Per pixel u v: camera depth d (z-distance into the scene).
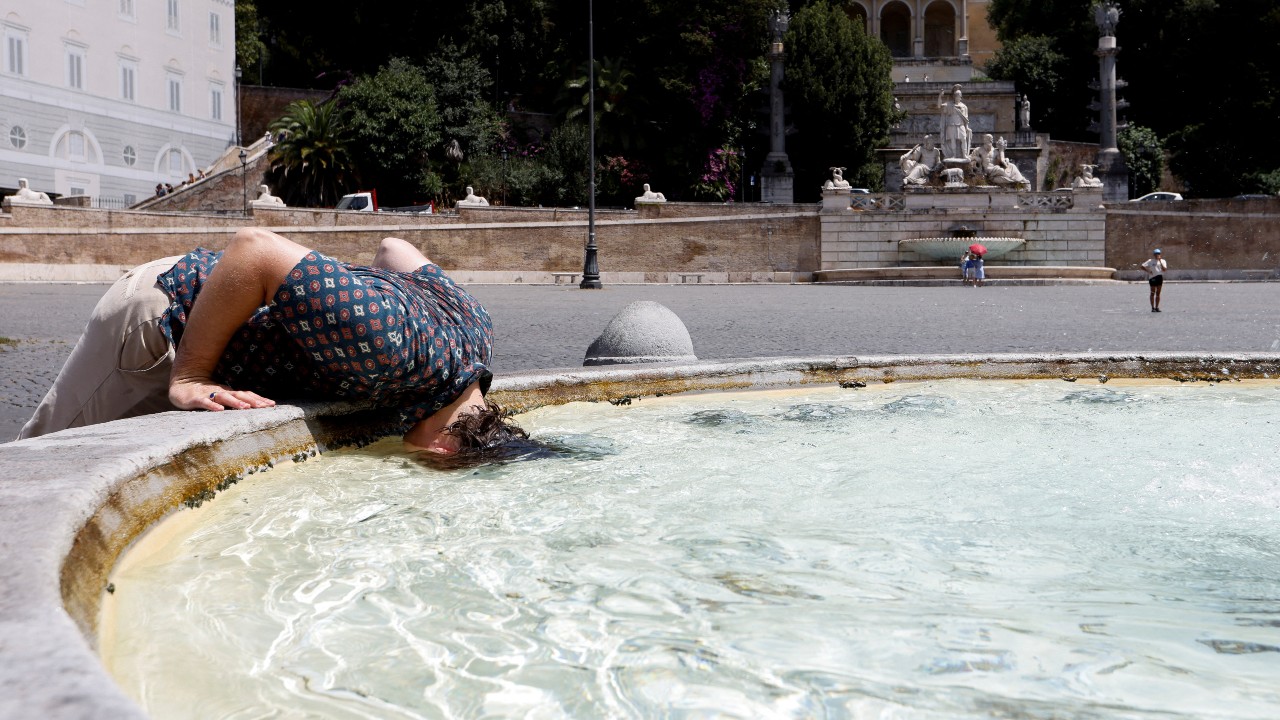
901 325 16.97
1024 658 1.73
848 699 1.55
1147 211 43.41
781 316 19.39
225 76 59.28
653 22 59.22
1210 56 62.66
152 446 2.54
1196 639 1.81
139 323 3.75
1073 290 33.28
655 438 4.13
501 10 60.47
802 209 44.94
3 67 45.94
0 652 1.10
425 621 1.92
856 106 58.38
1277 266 42.53
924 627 1.88
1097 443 3.90
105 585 1.92
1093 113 69.50
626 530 2.63
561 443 3.97
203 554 2.32
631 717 1.50
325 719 1.50
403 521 2.71
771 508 2.88
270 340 3.67
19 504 1.88
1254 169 62.75
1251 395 5.34
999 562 2.34
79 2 49.56
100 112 50.94
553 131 58.56
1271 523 2.69
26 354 11.41
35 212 36.16
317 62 68.44
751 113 62.06
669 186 60.34
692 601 2.04
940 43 86.38
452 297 4.12
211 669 1.68
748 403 5.21
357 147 52.94
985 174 43.97
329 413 3.67
